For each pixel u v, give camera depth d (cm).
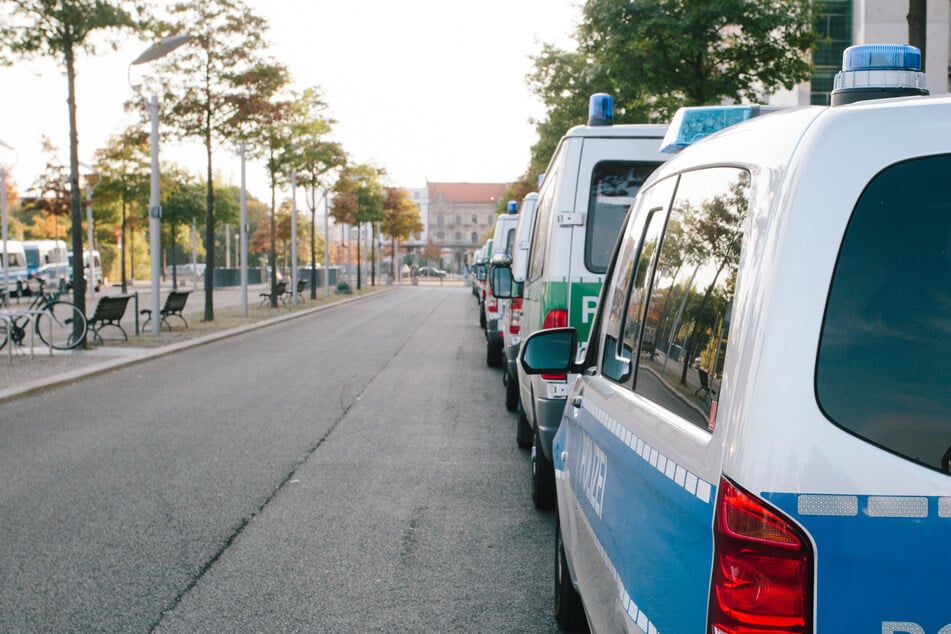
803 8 1547
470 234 16312
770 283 193
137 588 506
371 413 1120
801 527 181
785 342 189
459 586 516
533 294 782
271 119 2592
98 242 7119
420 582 521
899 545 180
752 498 184
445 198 16338
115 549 575
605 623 283
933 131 192
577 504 362
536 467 673
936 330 187
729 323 209
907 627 181
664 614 219
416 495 719
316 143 3941
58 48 1723
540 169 2653
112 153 4028
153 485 743
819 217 192
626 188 650
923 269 189
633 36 1500
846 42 2441
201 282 7444
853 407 185
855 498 181
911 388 185
